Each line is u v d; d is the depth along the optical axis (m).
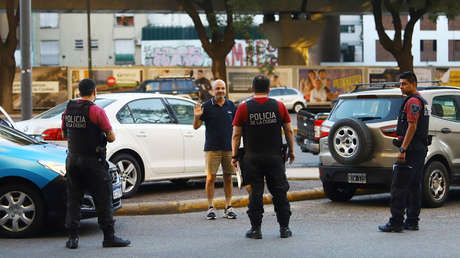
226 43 50.69
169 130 14.59
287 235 9.77
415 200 10.30
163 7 60.50
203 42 50.66
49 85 55.81
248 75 58.91
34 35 102.56
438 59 111.88
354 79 62.59
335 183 13.50
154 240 9.68
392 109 12.61
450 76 65.62
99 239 9.89
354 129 12.53
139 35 105.75
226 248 8.97
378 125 12.55
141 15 105.94
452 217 11.69
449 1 51.44
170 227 10.88
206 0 51.31
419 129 10.06
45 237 10.05
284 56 66.00
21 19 19.48
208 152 11.70
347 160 12.64
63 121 9.09
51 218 9.97
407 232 10.18
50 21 102.88
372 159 12.58
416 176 10.22
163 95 14.97
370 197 14.64
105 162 9.09
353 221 11.34
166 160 14.50
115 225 11.12
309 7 64.69
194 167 14.98
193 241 9.56
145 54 105.81
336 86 62.22
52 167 9.99
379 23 53.16
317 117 18.50
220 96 11.73
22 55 19.55
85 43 103.62
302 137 19.38
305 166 20.03
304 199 14.10
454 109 13.38
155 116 14.58
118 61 104.75
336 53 78.75
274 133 9.63
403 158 10.03
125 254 8.64
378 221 11.33
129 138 13.90
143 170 14.13
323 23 65.38
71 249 9.03
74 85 56.19
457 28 112.00
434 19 54.16
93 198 9.14
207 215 11.70
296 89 56.06
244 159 9.72
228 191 11.86
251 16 49.38
